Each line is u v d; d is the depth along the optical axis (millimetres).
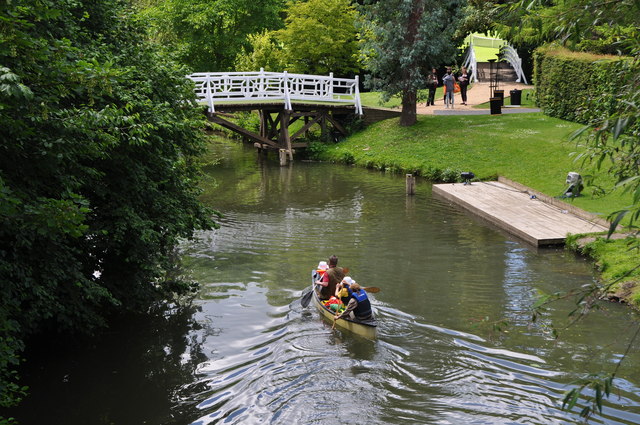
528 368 10344
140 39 14086
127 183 11477
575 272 14891
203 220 13789
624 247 15289
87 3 12609
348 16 37906
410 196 23938
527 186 22359
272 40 44375
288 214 21719
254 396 9695
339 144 33750
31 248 9273
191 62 43188
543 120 30594
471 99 38656
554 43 6508
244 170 30562
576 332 11703
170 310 13438
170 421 9164
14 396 9984
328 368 10453
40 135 8273
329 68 39469
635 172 6145
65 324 10398
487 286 14203
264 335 12031
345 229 19594
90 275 12195
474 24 37906
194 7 41188
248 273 15641
